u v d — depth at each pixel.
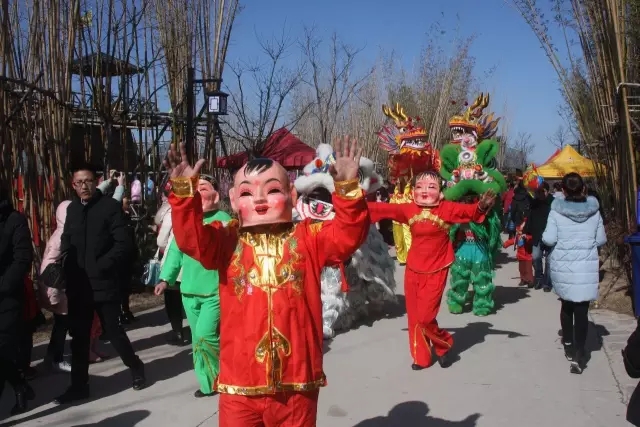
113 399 5.42
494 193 5.98
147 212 10.28
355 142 3.00
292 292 3.07
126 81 10.90
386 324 8.16
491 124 9.83
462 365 6.28
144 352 6.98
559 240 5.89
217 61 12.01
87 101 10.48
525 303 9.46
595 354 6.51
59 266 5.86
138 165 10.77
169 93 11.32
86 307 5.30
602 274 10.37
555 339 7.21
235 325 3.07
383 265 8.40
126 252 5.36
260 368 2.98
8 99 7.30
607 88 9.09
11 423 4.90
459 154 9.27
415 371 6.12
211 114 11.80
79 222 5.32
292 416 3.04
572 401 5.18
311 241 3.15
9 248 4.72
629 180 8.65
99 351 6.84
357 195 2.96
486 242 8.69
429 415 4.93
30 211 7.71
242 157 14.72
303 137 22.58
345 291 7.35
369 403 5.23
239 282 3.09
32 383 5.93
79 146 11.13
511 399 5.26
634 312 7.23
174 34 11.27
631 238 7.10
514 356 6.55
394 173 13.36
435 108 23.05
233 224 3.27
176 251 5.52
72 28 8.35
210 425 4.81
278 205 3.14
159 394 5.54
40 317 5.72
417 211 6.23
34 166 7.79
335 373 6.10
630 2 8.59
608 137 9.67
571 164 22.98
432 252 6.15
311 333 3.10
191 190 2.97
